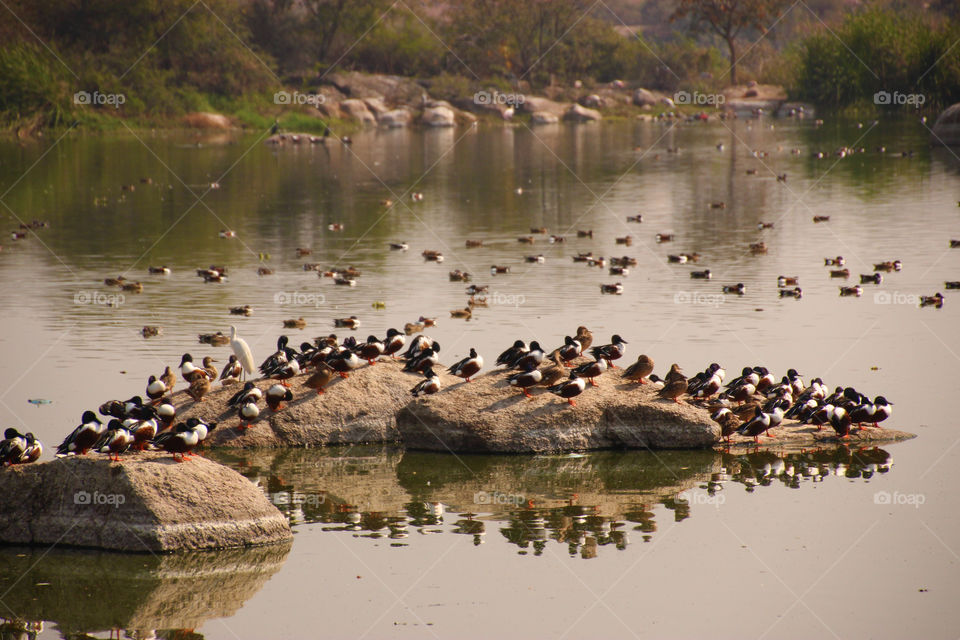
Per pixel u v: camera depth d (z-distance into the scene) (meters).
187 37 117.56
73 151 91.12
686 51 149.88
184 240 49.81
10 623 15.97
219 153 92.06
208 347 30.39
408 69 142.38
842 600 16.64
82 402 25.17
